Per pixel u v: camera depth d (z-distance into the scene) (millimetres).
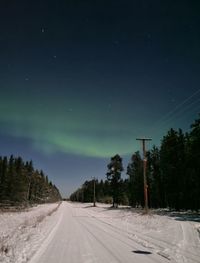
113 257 10086
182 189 42344
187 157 39281
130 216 35625
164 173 46344
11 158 108625
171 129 45625
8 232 18703
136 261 9445
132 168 68000
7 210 55469
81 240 14539
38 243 13273
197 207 40906
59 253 10742
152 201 63625
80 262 9211
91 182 147625
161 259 9805
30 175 117250
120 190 69312
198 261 9531
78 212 49500
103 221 28984
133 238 15539
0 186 87625
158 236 16453
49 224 24484
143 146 37625
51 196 191000
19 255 10109
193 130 35875
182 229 18922
